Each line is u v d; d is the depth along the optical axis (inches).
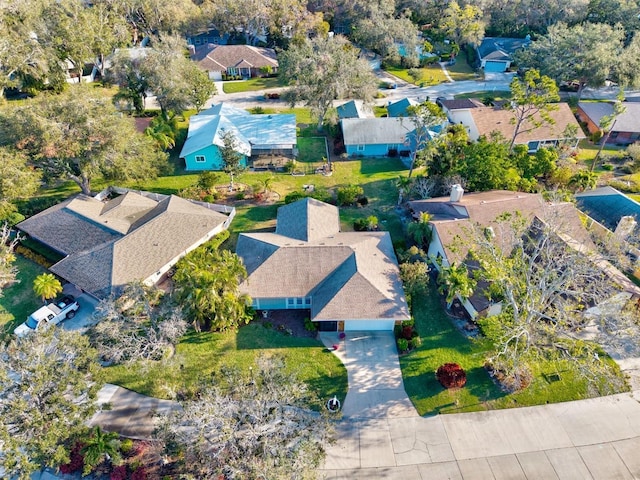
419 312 1512.1
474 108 2628.0
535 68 3228.3
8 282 1560.0
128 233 1651.1
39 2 2812.5
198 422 965.8
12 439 926.4
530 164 2073.1
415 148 2273.6
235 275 1368.1
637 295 1434.5
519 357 1191.6
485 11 4269.2
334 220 1812.3
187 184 2199.8
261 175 2285.9
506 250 1572.3
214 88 2785.4
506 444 1143.6
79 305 1524.4
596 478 1074.7
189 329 1421.0
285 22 3900.1
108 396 1242.6
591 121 2699.3
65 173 1867.6
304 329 1448.1
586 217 1797.5
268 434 965.8
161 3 3700.8
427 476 1079.6
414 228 1710.1
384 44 3740.2
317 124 2834.6
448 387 1262.3
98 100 1886.1
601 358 1348.4
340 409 1218.6
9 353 1047.6
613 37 3080.7
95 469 1084.5
